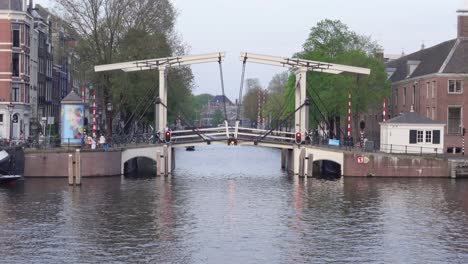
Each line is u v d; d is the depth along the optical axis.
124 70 56.94
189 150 115.31
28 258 27.56
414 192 46.28
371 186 49.78
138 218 35.91
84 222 34.53
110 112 65.06
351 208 39.50
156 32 66.50
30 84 72.69
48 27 82.56
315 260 27.69
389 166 56.16
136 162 66.44
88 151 53.09
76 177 47.69
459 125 70.69
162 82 57.53
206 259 27.75
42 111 80.44
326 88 69.94
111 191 45.38
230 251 29.05
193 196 44.00
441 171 55.88
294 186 49.94
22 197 41.94
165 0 68.88
